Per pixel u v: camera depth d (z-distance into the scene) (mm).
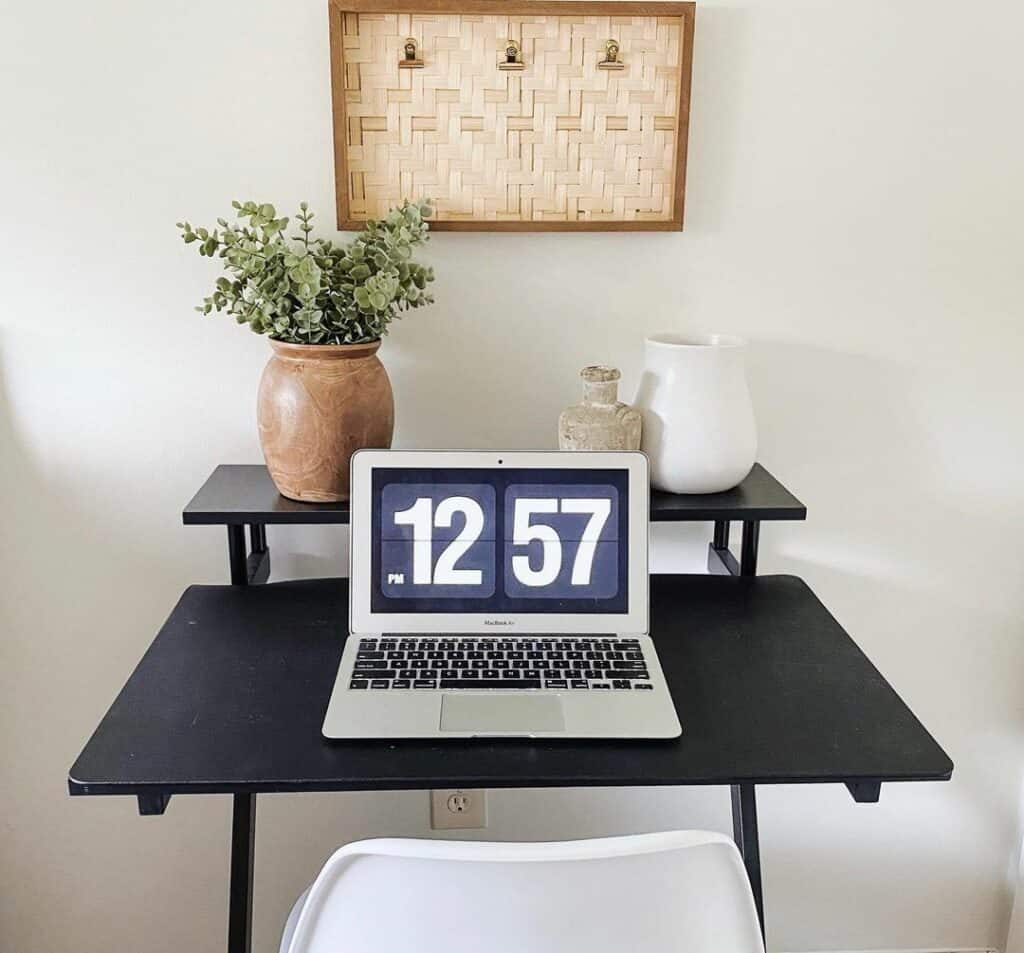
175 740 982
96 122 1255
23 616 1436
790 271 1362
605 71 1271
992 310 1394
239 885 1188
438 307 1352
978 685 1565
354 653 1113
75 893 1573
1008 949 1682
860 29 1280
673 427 1207
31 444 1364
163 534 1416
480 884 790
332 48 1224
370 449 1173
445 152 1288
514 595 1161
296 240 1194
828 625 1226
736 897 847
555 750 978
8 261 1292
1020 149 1335
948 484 1464
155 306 1324
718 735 1003
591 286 1354
